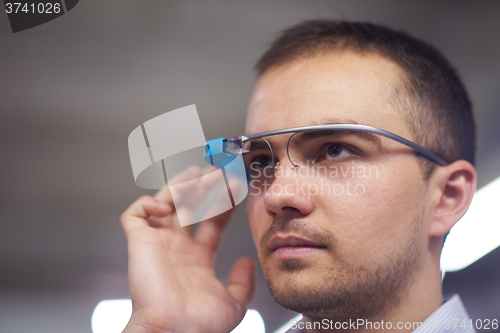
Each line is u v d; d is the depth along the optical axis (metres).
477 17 1.78
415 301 0.87
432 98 0.97
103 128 2.37
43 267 2.70
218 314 1.01
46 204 2.62
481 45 1.84
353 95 0.86
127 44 1.95
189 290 1.03
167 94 2.15
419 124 0.91
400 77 0.92
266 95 0.96
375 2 1.79
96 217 2.64
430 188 0.90
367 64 0.92
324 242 0.81
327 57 0.93
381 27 1.01
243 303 1.09
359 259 0.80
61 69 2.03
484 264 1.81
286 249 0.83
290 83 0.92
